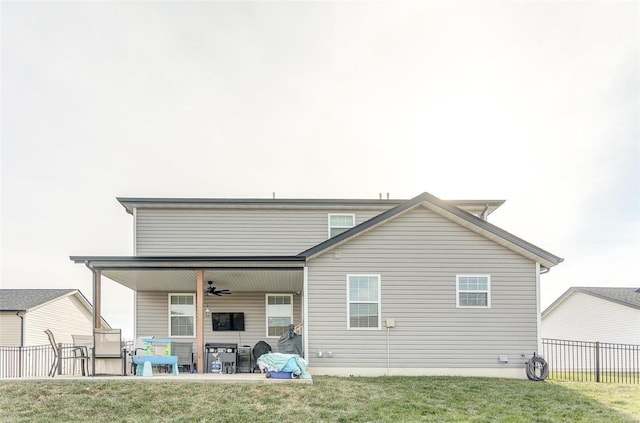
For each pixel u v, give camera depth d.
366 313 13.46
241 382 11.13
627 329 24.48
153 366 14.13
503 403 10.05
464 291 13.65
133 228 16.84
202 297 13.05
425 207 13.88
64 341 25.95
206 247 16.86
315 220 17.30
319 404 9.77
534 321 13.55
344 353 13.27
